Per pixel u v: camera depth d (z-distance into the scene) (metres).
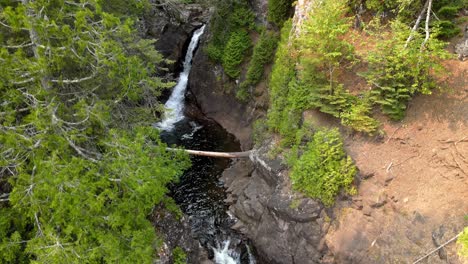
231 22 21.05
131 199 9.12
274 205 13.31
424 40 11.28
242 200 15.40
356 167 12.34
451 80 12.29
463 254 9.55
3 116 7.85
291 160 13.77
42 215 8.23
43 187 7.48
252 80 19.72
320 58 12.80
